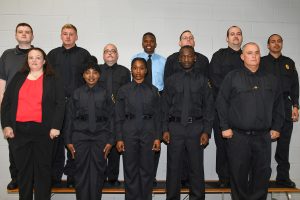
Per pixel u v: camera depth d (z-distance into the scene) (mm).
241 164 2828
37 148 2750
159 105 3045
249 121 2748
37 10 3912
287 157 3631
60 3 3930
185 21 4066
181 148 2969
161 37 4031
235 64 3379
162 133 3047
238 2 4141
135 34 4004
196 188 2963
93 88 3012
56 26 3928
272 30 4168
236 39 3396
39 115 2717
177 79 3023
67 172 3416
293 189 3475
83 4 3951
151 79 3494
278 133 2893
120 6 3990
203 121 3016
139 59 3012
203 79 3031
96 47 3963
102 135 2980
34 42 3912
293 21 4195
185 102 2971
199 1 4090
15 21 3887
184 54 2977
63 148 3457
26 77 2775
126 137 2955
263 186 2844
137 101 2971
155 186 3521
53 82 2807
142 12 4016
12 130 2717
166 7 4039
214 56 3439
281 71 3574
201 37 4086
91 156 2979
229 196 4062
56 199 3912
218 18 4113
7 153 3896
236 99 2814
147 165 2965
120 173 3932
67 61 3318
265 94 2785
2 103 2738
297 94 3623
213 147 4059
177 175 2984
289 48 4191
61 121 2773
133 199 2957
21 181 2754
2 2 3881
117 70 3414
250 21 4148
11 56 3307
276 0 4172
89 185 2959
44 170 2764
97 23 3965
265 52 4152
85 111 2965
